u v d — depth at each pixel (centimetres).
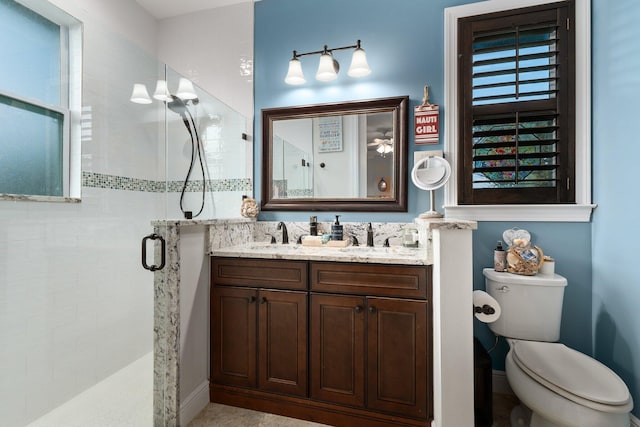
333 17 211
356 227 202
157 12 243
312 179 213
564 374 123
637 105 132
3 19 149
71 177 176
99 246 185
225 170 228
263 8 227
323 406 151
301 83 204
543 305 155
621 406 104
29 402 146
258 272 162
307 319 154
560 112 174
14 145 152
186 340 152
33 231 152
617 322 146
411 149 196
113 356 173
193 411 154
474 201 186
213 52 236
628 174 138
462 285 123
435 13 194
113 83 198
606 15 155
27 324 148
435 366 134
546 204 174
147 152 226
